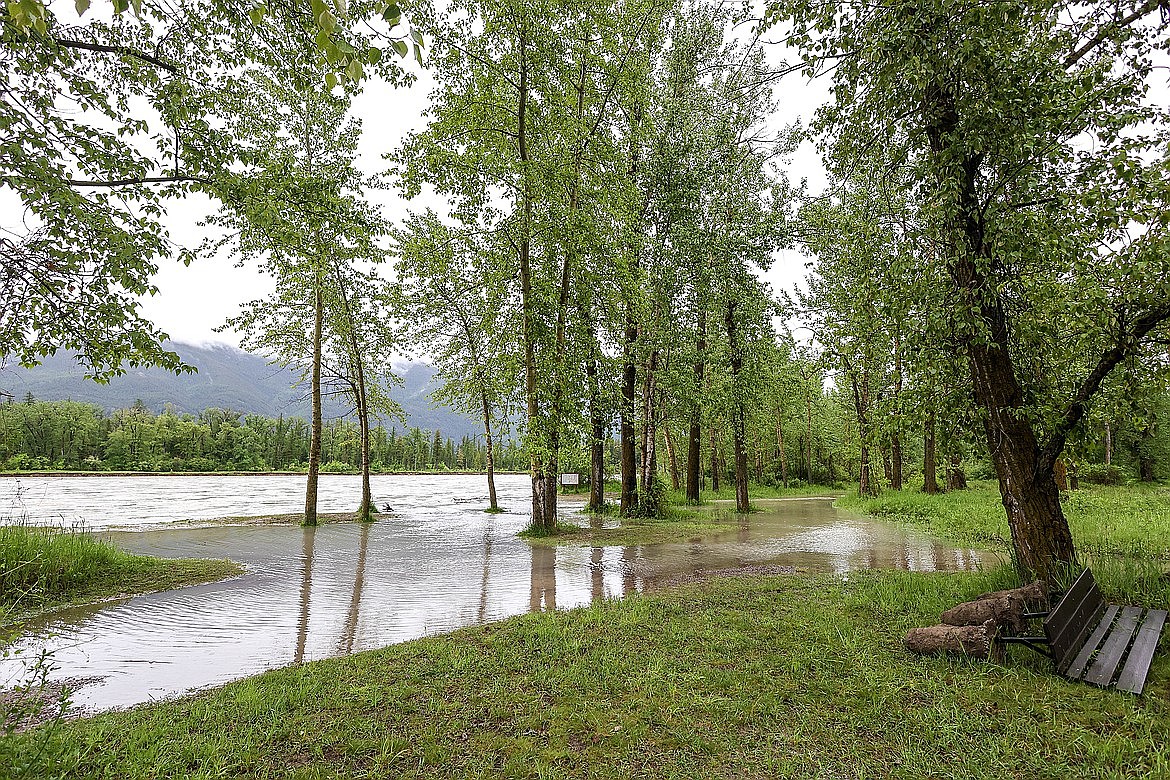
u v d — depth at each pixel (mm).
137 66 6145
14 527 10922
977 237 7426
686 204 21516
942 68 6758
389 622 8289
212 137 6684
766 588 9477
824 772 3842
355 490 52281
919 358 8094
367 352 23594
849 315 9141
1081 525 13734
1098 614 6102
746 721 4586
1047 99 6609
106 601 9531
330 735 4465
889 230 8336
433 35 14875
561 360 18078
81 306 5543
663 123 21328
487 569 12328
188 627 8062
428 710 4918
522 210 16766
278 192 7766
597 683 5398
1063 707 4582
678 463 46562
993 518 17062
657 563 12883
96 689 5863
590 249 17828
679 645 6496
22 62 5398
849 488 47281
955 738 4172
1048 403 7668
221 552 14578
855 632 6758
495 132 16297
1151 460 35594
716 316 24234
